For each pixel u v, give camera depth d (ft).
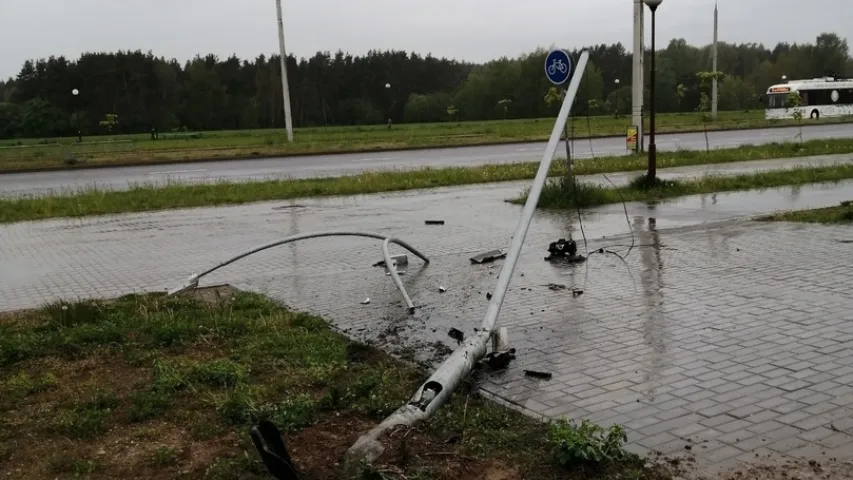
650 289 25.71
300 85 279.49
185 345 21.06
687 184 53.88
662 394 16.30
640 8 81.92
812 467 12.80
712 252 31.58
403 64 312.50
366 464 12.42
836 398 15.67
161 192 61.26
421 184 63.10
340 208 52.01
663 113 264.11
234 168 88.69
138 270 33.53
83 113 246.06
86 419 15.62
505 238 37.68
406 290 27.32
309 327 22.58
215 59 289.33
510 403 16.20
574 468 12.91
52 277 32.91
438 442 13.91
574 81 24.13
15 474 13.57
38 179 83.05
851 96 172.04
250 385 17.57
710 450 13.57
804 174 58.08
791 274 26.81
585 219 42.37
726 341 19.67
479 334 18.29
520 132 145.59
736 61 334.85
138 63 263.29
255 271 31.94
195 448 14.44
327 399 16.16
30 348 20.66
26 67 255.50
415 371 18.35
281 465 11.92
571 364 18.53
